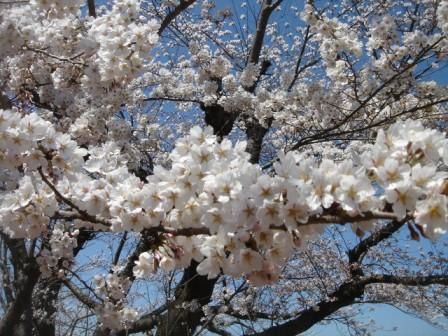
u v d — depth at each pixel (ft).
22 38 14.32
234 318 29.37
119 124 18.08
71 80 17.78
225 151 6.66
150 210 7.14
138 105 24.44
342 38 17.92
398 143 5.59
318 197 5.60
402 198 5.23
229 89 22.89
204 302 24.20
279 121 22.61
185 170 6.70
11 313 19.24
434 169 5.21
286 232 6.25
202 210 6.48
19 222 8.37
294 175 5.82
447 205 4.99
